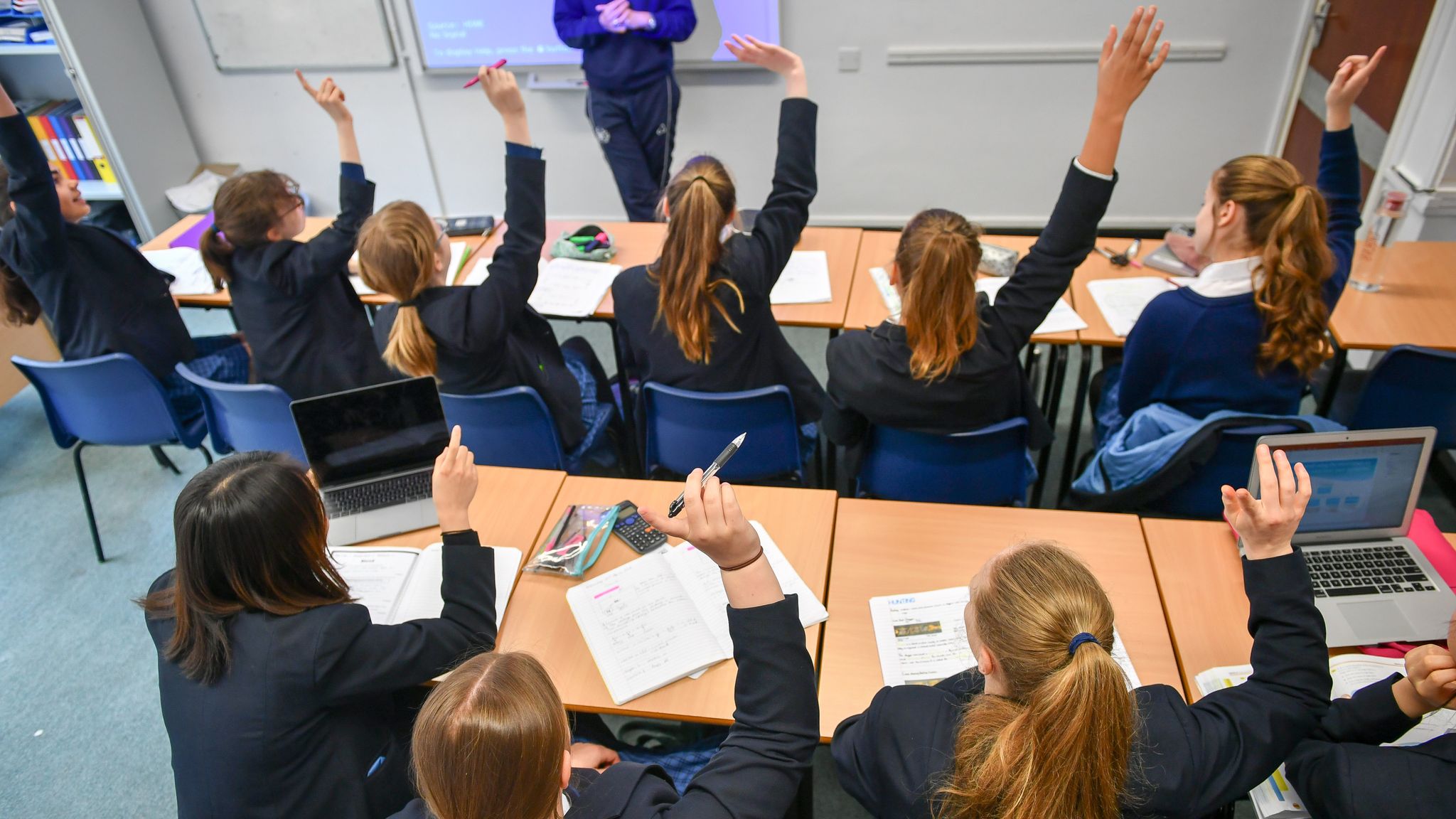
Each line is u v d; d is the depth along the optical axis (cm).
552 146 432
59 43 380
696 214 194
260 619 127
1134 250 277
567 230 313
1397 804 108
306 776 130
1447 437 232
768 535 176
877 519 179
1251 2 357
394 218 197
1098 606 97
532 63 407
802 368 239
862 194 430
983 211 427
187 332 275
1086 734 87
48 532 291
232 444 254
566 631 158
